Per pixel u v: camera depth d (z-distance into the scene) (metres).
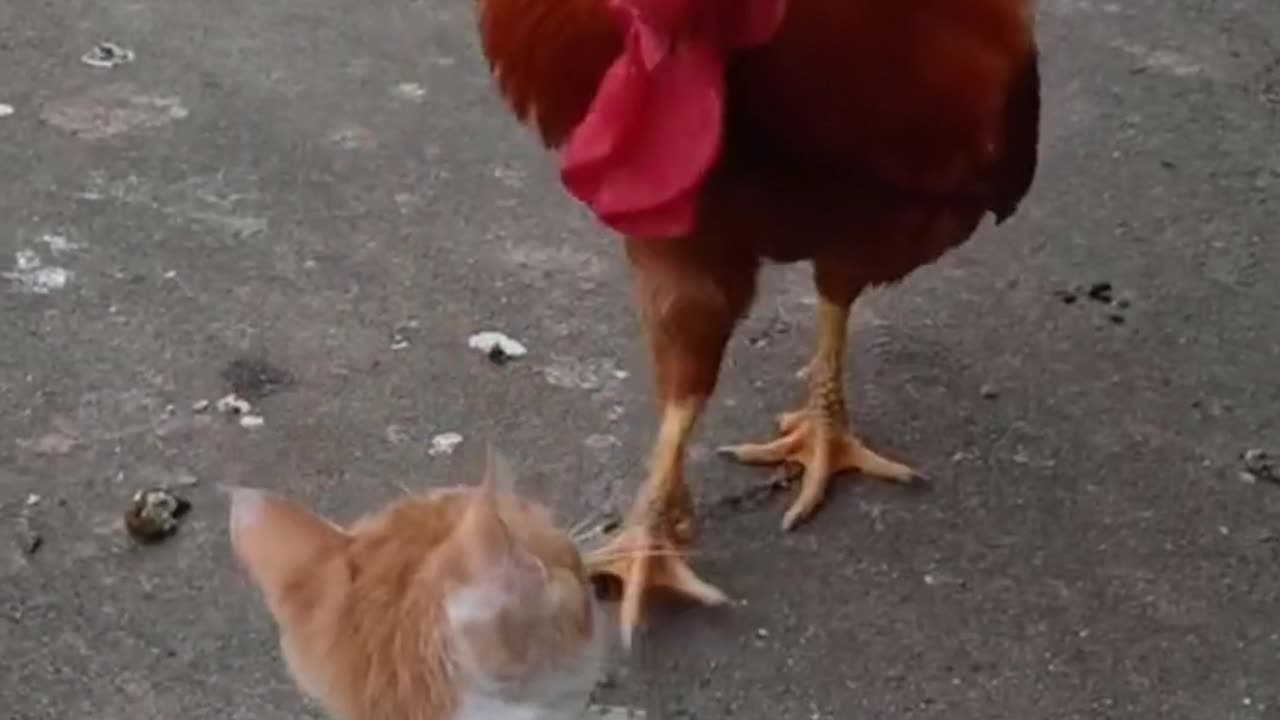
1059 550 1.84
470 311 2.01
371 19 2.37
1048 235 2.13
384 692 1.39
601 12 1.66
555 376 1.95
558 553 1.42
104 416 1.90
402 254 2.07
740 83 1.63
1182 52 2.40
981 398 1.96
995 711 1.72
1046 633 1.78
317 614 1.42
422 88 2.28
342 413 1.91
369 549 1.43
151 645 1.73
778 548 1.83
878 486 1.88
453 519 1.43
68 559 1.78
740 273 1.73
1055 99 2.32
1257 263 2.12
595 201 1.65
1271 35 2.43
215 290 2.02
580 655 1.39
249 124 2.21
